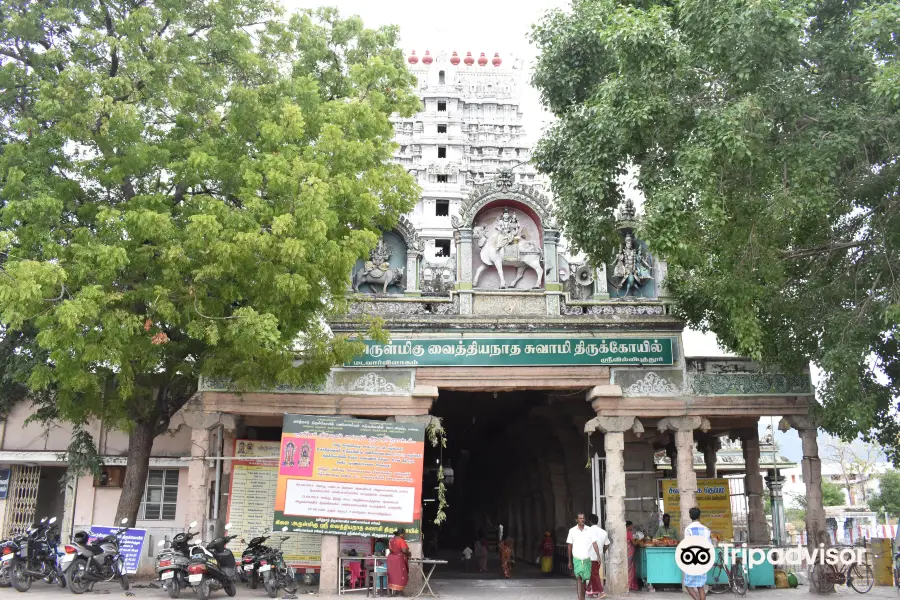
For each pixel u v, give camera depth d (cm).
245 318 1288
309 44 1666
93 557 1429
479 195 1758
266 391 1636
